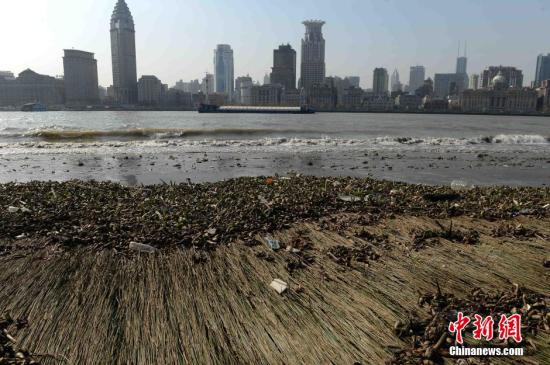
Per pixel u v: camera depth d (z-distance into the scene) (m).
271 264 5.21
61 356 3.40
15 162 16.44
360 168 15.93
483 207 8.16
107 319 3.94
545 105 161.62
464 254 5.60
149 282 4.68
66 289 4.51
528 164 17.66
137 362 3.35
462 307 4.14
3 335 3.65
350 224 6.91
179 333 3.73
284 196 8.70
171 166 15.73
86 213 7.18
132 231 6.25
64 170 14.70
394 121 69.00
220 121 58.12
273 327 3.82
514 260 5.40
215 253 5.53
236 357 3.41
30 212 7.17
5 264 5.12
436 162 17.92
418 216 7.55
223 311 4.09
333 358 3.39
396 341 3.62
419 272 5.02
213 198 8.52
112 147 21.62
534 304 4.13
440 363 3.29
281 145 23.72
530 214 7.73
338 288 4.59
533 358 3.34
